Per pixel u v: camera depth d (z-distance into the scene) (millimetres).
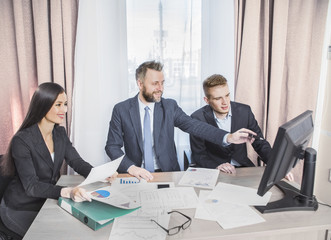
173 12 2324
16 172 1536
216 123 2219
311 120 1379
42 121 1564
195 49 2410
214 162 2084
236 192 1377
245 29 2207
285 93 2406
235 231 1049
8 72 2191
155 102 2084
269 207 1202
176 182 1518
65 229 1069
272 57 2264
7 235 1441
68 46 2139
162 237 1009
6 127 2252
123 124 2053
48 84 1546
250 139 1728
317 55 2342
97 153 2410
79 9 2186
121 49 2322
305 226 1083
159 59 2377
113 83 2352
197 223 1105
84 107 2336
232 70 2422
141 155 2082
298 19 2270
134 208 1146
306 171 1257
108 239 1005
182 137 2516
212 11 2354
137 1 2291
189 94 2459
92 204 1198
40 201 1517
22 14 2100
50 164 1563
